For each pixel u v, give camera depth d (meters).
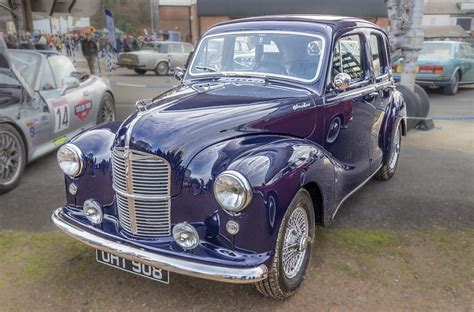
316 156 3.19
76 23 48.28
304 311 3.03
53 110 5.96
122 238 2.98
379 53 5.01
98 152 3.24
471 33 47.22
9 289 3.27
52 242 3.97
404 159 6.59
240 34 4.17
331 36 3.86
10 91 5.58
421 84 13.42
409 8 8.07
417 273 3.49
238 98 3.45
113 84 15.37
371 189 5.31
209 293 3.24
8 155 5.13
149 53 19.86
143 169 2.86
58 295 3.21
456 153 6.93
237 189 2.61
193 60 4.43
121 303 3.13
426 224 4.36
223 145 2.91
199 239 2.80
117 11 63.19
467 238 4.07
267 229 2.71
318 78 3.73
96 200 3.22
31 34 12.41
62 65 6.75
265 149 2.93
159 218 2.91
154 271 2.90
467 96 13.52
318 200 3.40
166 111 3.14
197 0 28.55
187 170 2.80
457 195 5.12
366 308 3.06
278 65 3.93
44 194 5.07
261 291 3.04
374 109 4.72
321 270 3.52
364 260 3.67
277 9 27.73
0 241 3.97
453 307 3.09
